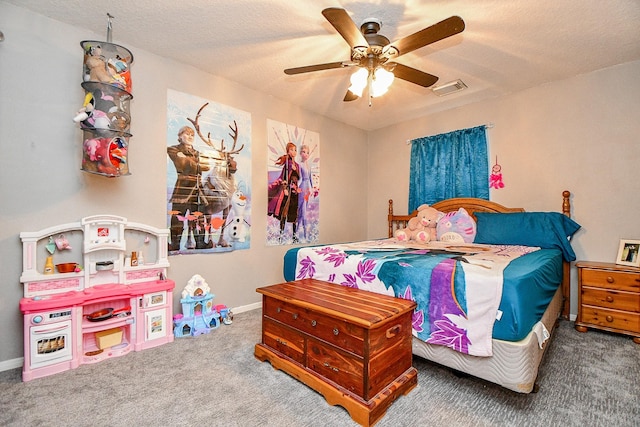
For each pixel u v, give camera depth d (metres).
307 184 3.87
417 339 1.79
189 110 2.78
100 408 1.53
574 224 2.88
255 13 2.04
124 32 2.27
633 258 2.59
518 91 3.33
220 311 2.79
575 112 2.97
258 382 1.78
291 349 1.87
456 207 3.69
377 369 1.50
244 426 1.40
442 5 1.94
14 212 1.97
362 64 2.02
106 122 2.04
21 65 2.00
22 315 1.98
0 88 1.93
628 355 2.13
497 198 3.46
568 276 2.89
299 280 2.34
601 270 2.54
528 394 1.65
